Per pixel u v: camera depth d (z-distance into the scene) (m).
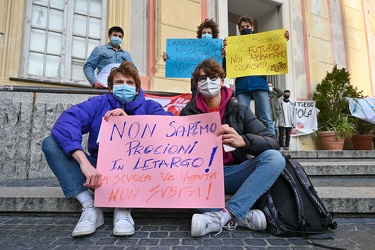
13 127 2.92
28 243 1.39
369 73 8.12
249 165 1.66
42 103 3.08
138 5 5.23
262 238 1.45
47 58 4.64
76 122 1.66
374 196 1.88
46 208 1.86
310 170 3.02
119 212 1.56
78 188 1.58
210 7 5.88
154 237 1.47
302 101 6.48
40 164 2.99
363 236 1.50
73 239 1.44
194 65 3.08
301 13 7.36
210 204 1.50
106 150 1.66
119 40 3.40
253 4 7.09
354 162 3.58
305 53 7.21
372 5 8.58
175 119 1.72
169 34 5.28
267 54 2.96
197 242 1.40
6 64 4.19
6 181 2.77
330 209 1.84
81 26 4.98
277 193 1.57
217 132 1.62
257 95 3.00
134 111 1.91
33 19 4.58
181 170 1.59
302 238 1.45
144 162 1.63
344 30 7.97
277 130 6.05
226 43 3.06
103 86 3.09
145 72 5.09
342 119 6.13
